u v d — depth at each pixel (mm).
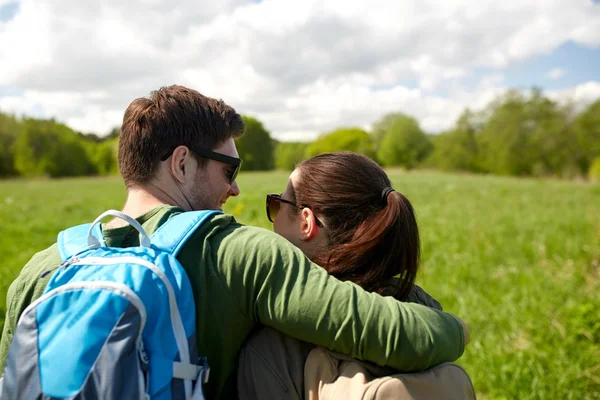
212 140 1373
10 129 70062
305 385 1227
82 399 924
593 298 4504
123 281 1030
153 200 1342
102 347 957
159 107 1340
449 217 11250
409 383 1162
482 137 65500
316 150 103938
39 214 13273
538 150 57250
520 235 8180
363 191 1408
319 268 1228
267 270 1181
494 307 4582
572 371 3289
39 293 1242
